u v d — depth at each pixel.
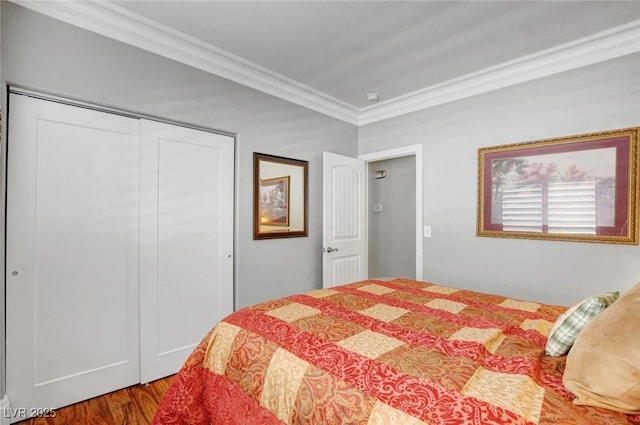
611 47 2.23
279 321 1.39
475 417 0.75
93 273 2.04
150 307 2.28
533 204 2.58
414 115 3.39
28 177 1.82
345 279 3.61
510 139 2.71
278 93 3.07
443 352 1.10
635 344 0.76
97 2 1.90
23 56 1.76
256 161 2.90
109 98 2.07
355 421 0.85
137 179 2.23
